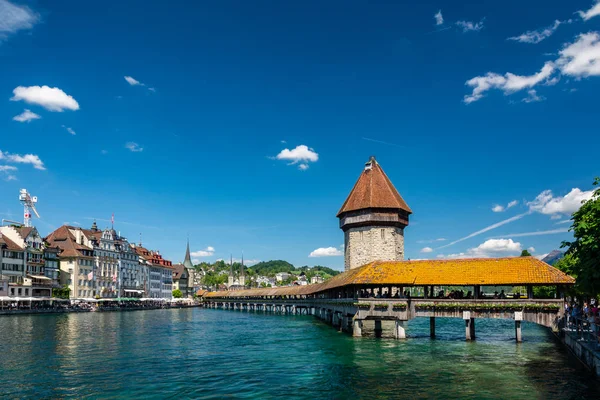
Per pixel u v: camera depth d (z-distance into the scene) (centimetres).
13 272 10225
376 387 2705
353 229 7775
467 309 4397
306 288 11369
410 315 4609
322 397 2503
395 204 7594
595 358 2745
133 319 8444
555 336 4647
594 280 2930
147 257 17375
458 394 2544
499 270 4469
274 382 2847
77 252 12619
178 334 5641
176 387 2731
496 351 3897
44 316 8719
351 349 4100
